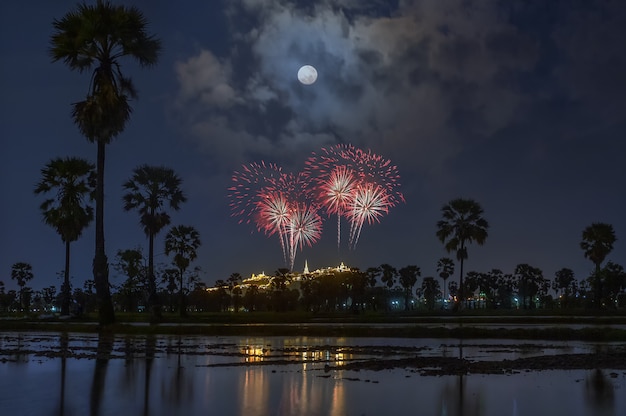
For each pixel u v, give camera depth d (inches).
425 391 498.6
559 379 570.3
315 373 621.6
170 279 4601.4
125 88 1654.8
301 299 5388.8
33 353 875.4
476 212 3570.4
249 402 449.7
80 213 2450.8
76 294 4623.5
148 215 2652.6
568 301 5064.0
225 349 944.3
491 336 1212.5
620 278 4330.7
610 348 949.2
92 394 488.1
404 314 3105.3
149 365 706.2
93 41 1604.3
